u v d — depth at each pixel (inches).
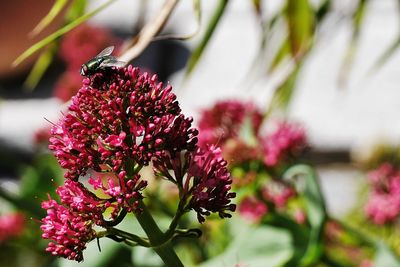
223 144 21.5
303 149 21.3
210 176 16.1
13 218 25.2
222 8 21.4
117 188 15.7
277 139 21.1
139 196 15.9
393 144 34.8
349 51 26.5
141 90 15.9
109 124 15.8
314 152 42.6
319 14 24.6
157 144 15.8
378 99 44.3
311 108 44.3
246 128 21.6
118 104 15.8
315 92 45.2
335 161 42.4
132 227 20.4
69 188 15.9
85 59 27.1
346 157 42.3
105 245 20.9
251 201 21.4
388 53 25.2
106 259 20.9
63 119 16.0
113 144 15.6
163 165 16.1
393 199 23.1
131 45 20.0
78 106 15.9
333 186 41.0
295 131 21.3
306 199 20.6
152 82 16.0
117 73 16.0
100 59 16.0
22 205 21.4
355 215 31.4
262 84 32.8
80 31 27.3
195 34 19.4
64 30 19.4
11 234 25.3
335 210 36.4
